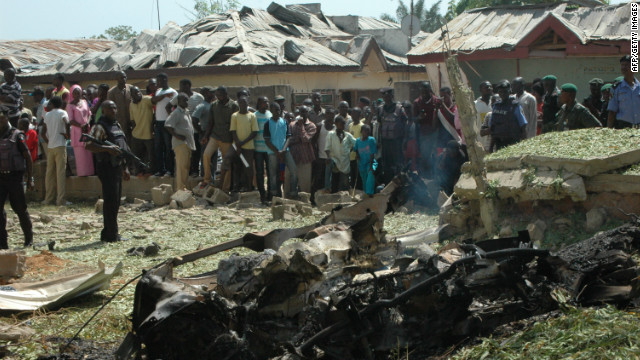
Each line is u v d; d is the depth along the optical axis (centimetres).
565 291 482
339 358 448
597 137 793
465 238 791
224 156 1357
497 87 1016
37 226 1144
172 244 986
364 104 1505
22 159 962
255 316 465
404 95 1658
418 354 461
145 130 1425
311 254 499
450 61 778
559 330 433
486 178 778
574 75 1741
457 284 466
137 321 475
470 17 1903
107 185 1004
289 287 477
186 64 1902
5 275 749
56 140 1391
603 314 446
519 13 1831
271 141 1325
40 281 700
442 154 1173
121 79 1439
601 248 543
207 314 448
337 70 2047
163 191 1349
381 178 1295
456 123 1212
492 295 501
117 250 952
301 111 1384
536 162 741
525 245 521
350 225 598
